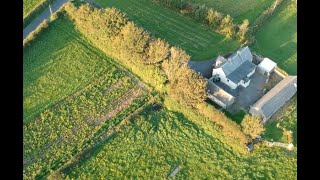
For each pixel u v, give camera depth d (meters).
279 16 125.50
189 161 95.31
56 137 98.25
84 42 116.88
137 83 109.12
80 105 104.25
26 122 100.56
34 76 109.31
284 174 93.06
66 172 92.62
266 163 94.81
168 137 99.06
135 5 126.94
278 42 119.56
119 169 93.69
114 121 101.50
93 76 109.94
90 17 114.94
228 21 118.38
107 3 127.06
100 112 103.06
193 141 98.44
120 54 112.12
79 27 119.31
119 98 106.00
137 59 108.38
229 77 106.81
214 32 121.00
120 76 110.25
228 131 98.56
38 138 97.88
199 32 120.88
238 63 109.38
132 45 108.00
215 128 99.75
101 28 113.19
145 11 125.50
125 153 96.25
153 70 107.12
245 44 117.81
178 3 124.38
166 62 104.81
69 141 97.69
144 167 94.19
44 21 118.31
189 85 100.38
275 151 96.88
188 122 101.62
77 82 108.69
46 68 111.06
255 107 101.12
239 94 107.44
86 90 107.25
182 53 104.88
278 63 114.75
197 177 92.81
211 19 120.25
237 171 93.56
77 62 112.56
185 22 123.12
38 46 115.31
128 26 110.06
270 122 101.88
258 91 108.38
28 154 95.06
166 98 105.50
